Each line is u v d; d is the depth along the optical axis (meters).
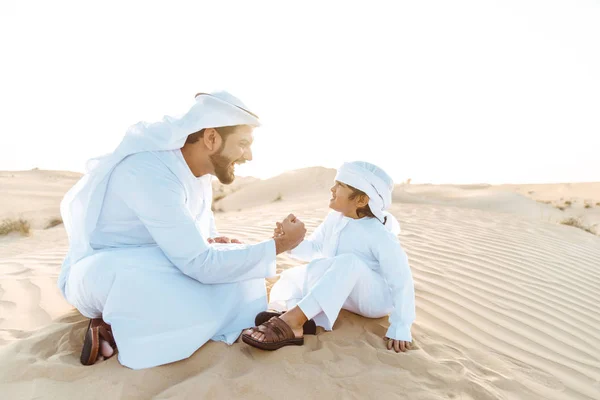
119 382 1.99
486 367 2.51
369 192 2.68
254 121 2.36
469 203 18.59
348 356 2.33
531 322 3.32
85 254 2.36
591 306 3.91
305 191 23.09
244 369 2.12
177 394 1.90
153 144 2.30
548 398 2.29
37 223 14.67
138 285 2.15
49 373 2.02
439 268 4.52
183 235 2.22
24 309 3.10
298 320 2.39
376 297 2.68
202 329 2.24
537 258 5.45
